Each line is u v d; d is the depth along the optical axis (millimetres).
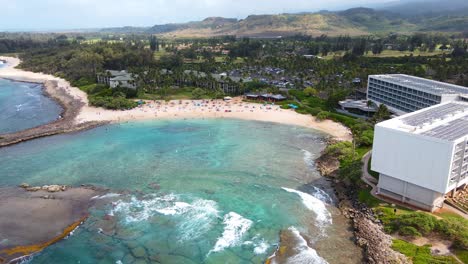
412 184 96688
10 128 178625
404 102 177500
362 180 113125
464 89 166000
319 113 190000
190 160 136375
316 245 84875
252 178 120938
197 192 110938
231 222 94500
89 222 94188
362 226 91188
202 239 87375
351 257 80250
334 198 108312
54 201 104438
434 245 81125
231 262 79125
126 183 116812
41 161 135000
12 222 93438
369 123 167000
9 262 78500
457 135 92625
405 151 95312
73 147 150625
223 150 147125
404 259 76438
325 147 150625
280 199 106875
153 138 162750
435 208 94812
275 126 180250
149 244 85375
